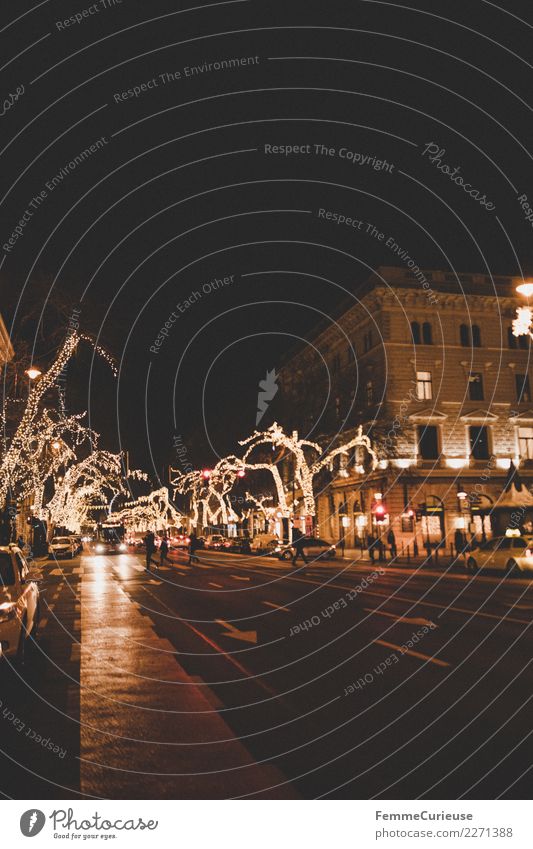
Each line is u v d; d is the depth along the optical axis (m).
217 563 43.72
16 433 27.52
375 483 51.59
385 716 7.70
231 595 21.91
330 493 59.84
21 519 43.41
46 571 37.31
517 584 24.39
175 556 57.88
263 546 57.97
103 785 5.77
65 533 87.38
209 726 7.30
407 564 36.94
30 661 10.88
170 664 10.55
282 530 55.72
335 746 6.77
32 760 6.36
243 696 8.77
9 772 6.09
